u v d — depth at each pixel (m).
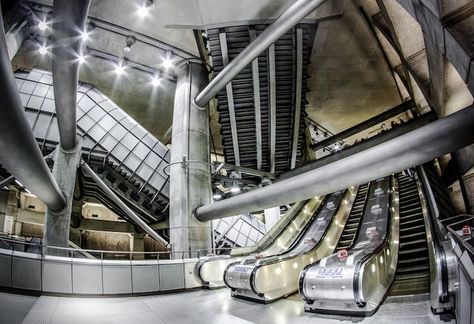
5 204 22.64
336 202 16.44
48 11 14.63
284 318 6.80
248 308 8.02
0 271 8.88
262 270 8.65
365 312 6.30
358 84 22.45
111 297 10.35
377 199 15.79
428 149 8.40
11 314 6.69
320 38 17.94
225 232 24.62
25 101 17.80
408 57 14.23
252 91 17.34
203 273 11.52
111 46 17.20
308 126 26.05
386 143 9.30
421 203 13.17
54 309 7.90
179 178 15.59
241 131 19.17
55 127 17.59
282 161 21.45
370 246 9.52
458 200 16.92
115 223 26.19
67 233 13.85
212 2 13.95
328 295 6.71
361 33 17.91
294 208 16.42
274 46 15.66
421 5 7.22
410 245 10.57
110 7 14.75
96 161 18.16
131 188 19.06
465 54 6.10
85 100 18.98
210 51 16.03
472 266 3.83
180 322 6.97
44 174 9.52
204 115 17.17
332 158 18.44
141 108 23.16
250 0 13.91
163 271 11.57
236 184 21.45
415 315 5.94
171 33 16.19
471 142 7.98
